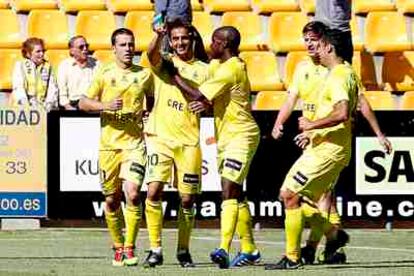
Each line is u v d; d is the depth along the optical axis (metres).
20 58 58.78
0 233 44.78
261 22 63.66
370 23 62.62
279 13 62.69
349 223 45.78
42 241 41.81
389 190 45.62
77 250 38.50
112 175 33.31
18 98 49.88
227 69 31.97
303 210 31.86
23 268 31.88
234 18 62.88
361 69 60.62
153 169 32.50
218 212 45.53
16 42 60.19
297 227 31.55
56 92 50.03
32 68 49.94
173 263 34.12
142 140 33.16
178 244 33.09
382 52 61.19
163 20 32.69
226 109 32.41
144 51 59.91
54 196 45.34
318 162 31.30
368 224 45.84
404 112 45.28
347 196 45.56
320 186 31.72
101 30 61.34
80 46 50.03
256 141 32.78
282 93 57.03
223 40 32.41
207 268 32.09
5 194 45.22
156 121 32.75
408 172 45.59
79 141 45.19
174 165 32.88
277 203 45.62
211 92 31.86
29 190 45.25
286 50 60.78
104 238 43.06
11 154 45.06
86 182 45.34
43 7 63.19
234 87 32.19
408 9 63.16
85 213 45.50
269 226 45.81
